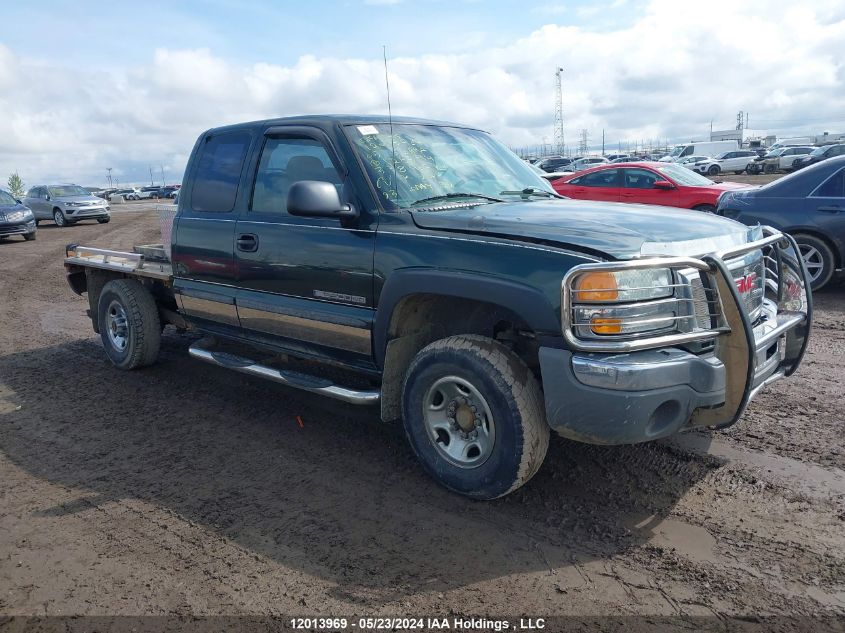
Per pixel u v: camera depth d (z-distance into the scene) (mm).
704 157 46500
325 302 4008
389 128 4230
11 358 6629
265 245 4301
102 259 6203
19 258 15570
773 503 3363
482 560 2967
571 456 3945
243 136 4684
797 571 2816
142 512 3502
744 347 3018
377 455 4102
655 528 3182
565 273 2992
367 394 3879
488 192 4227
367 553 3053
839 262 7844
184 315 5230
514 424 3203
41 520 3459
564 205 3932
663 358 2957
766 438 4109
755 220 8203
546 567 2902
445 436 3609
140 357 5836
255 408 4984
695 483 3588
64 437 4559
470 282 3254
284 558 3035
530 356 3658
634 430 2939
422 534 3193
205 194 4891
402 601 2709
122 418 4867
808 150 43406
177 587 2854
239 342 4898
